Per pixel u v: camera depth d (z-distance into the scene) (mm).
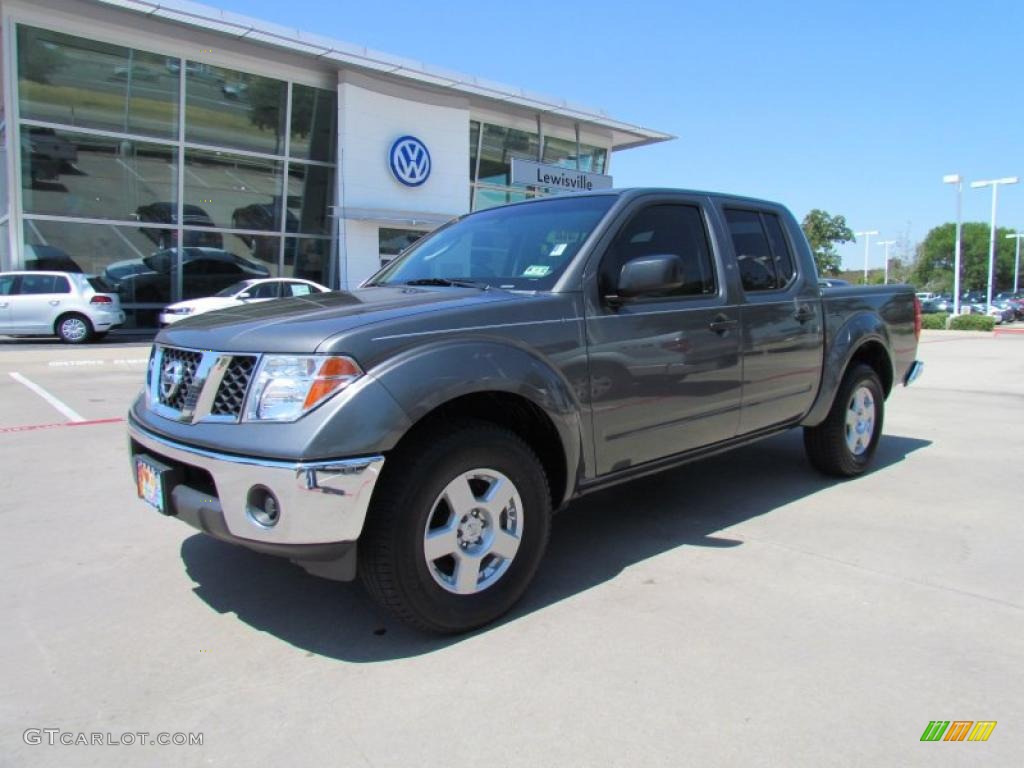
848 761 2275
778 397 4613
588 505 4910
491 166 26922
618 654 2922
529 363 3199
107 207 18891
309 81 21547
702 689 2670
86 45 17859
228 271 21156
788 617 3229
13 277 16781
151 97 19078
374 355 2812
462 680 2750
